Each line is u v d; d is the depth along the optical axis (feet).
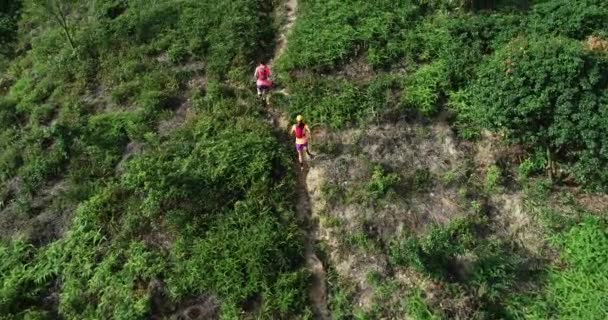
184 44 76.48
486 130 62.90
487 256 53.98
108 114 69.41
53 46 82.02
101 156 65.00
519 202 58.44
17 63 83.41
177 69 74.08
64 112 70.69
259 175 60.54
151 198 59.06
